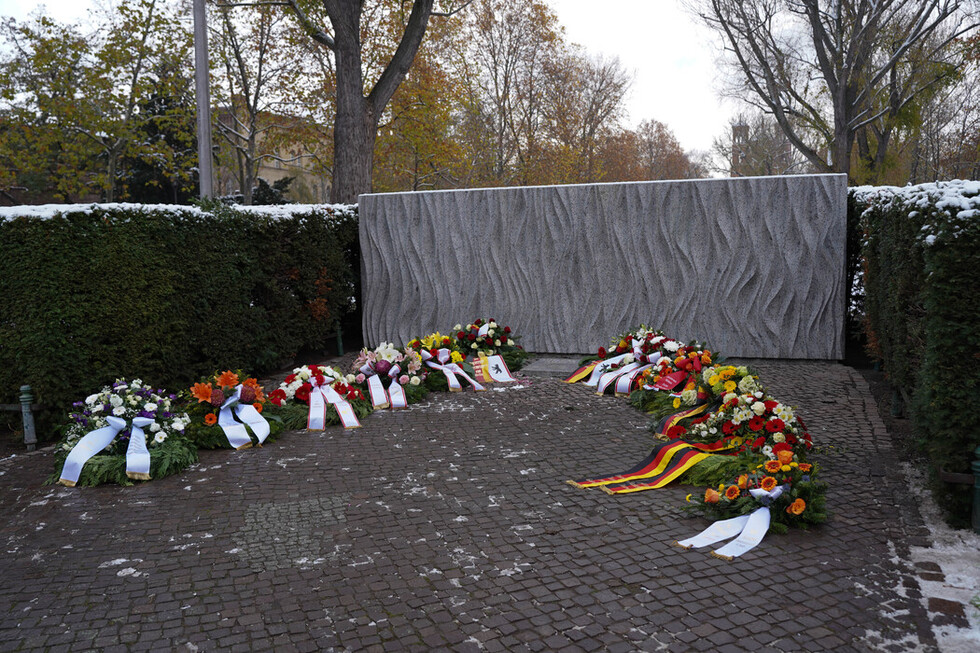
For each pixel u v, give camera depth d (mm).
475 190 11484
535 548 4219
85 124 25969
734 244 10367
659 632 3275
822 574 3824
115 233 7035
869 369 9961
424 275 11898
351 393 7688
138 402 6020
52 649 3217
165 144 27734
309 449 6418
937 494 4535
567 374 9859
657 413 7129
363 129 17766
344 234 12086
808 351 10266
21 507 5086
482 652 3139
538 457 6039
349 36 17312
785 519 4465
